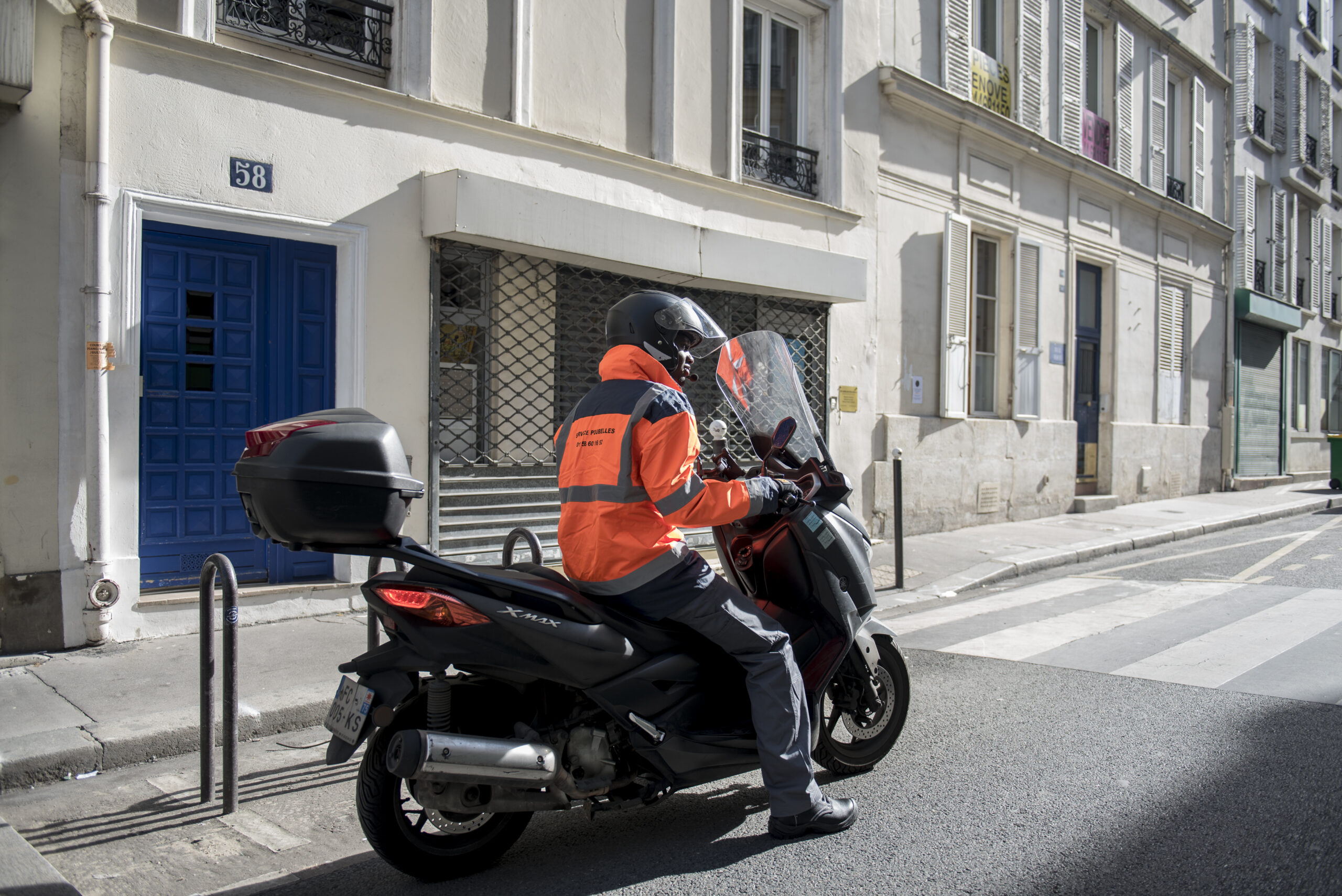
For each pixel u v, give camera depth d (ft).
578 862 10.14
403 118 22.24
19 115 17.06
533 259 25.18
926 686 16.84
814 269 30.89
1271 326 66.90
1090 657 18.66
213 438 20.12
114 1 18.34
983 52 41.42
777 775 10.32
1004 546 34.22
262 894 9.48
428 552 9.32
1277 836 10.30
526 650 9.18
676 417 9.55
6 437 16.99
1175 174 57.47
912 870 9.67
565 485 10.14
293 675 16.49
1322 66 75.31
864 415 34.83
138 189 18.40
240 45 20.43
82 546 17.71
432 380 22.75
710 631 10.00
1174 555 33.65
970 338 40.73
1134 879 9.36
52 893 8.89
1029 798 11.57
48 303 17.42
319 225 20.84
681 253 26.76
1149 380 53.47
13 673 16.19
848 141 34.14
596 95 26.73
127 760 13.25
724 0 30.19
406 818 9.55
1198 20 57.98
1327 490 60.64
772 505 10.42
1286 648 18.97
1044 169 44.21
